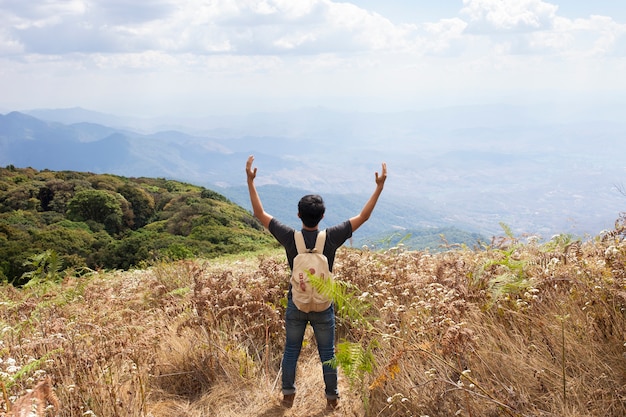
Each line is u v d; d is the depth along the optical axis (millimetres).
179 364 4758
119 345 4453
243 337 5262
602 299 3816
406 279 5809
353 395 4230
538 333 3857
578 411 3127
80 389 3844
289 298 4402
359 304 5039
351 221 4328
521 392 3354
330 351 4254
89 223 63438
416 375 3818
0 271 24062
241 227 55312
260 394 4414
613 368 3396
